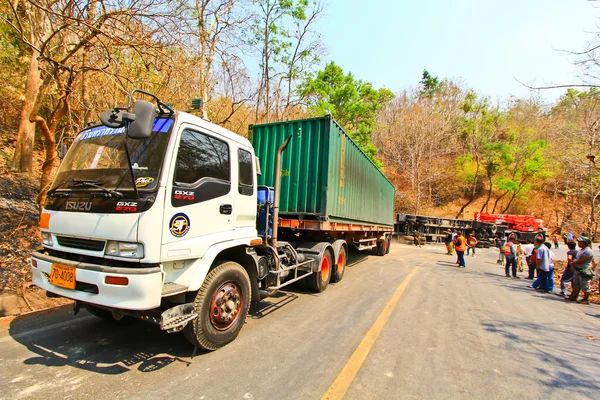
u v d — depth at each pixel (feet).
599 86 22.75
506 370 12.07
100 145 11.50
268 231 16.70
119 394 9.08
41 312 15.23
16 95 36.96
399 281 27.91
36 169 33.45
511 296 26.05
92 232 10.00
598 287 30.45
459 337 15.20
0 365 10.31
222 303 12.10
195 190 11.19
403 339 14.39
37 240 21.57
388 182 48.60
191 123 11.43
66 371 10.22
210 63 31.83
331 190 22.27
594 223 42.45
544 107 137.49
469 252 66.28
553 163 93.61
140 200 9.61
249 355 11.94
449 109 142.10
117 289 9.19
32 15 22.13
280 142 23.48
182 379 10.05
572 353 14.35
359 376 10.82
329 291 22.62
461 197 133.18
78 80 20.58
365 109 87.04
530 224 84.64
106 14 16.81
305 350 12.62
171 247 10.16
